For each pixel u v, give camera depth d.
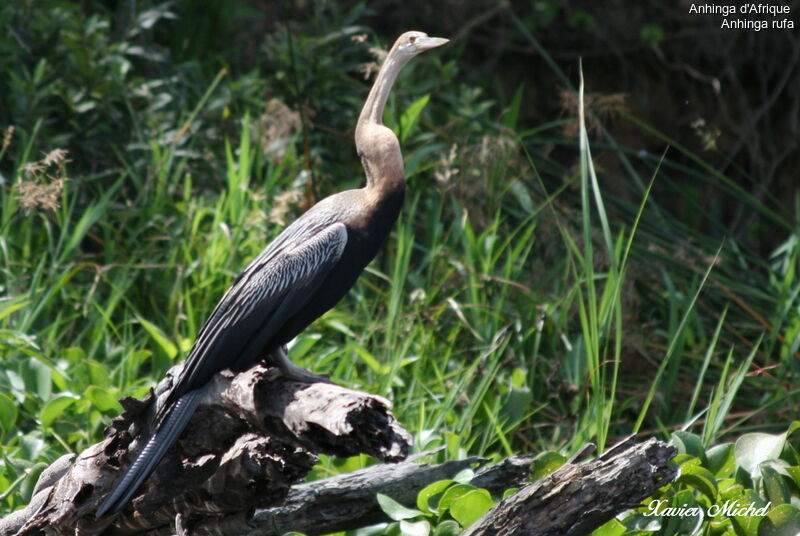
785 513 5.84
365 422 4.41
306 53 12.55
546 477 4.99
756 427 9.60
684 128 17.94
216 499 4.88
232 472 4.69
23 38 11.32
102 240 10.70
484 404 8.52
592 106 12.27
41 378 7.64
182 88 12.57
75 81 11.38
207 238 10.13
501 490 6.34
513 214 11.79
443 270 10.18
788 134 17.88
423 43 6.27
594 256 10.65
